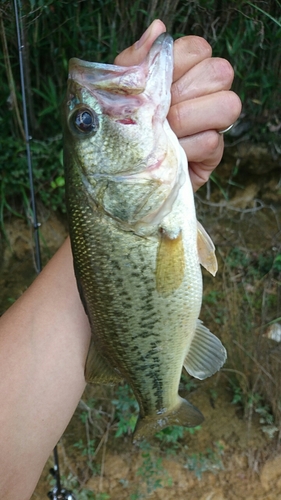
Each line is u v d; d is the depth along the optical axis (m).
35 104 0.60
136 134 0.26
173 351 0.29
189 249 0.27
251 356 0.62
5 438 0.24
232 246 0.69
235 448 0.60
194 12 0.54
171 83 0.25
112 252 0.26
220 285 0.69
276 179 0.68
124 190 0.26
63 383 0.26
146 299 0.27
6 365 0.25
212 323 0.67
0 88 0.57
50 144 0.60
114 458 0.59
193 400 0.63
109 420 0.61
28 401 0.25
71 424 0.61
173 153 0.26
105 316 0.27
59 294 0.28
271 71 0.58
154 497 0.56
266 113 0.62
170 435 0.58
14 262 0.66
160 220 0.26
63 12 0.53
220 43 0.56
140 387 0.29
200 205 0.69
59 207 0.65
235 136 0.64
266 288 0.67
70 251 0.29
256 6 0.51
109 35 0.56
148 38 0.26
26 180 0.61
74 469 0.58
